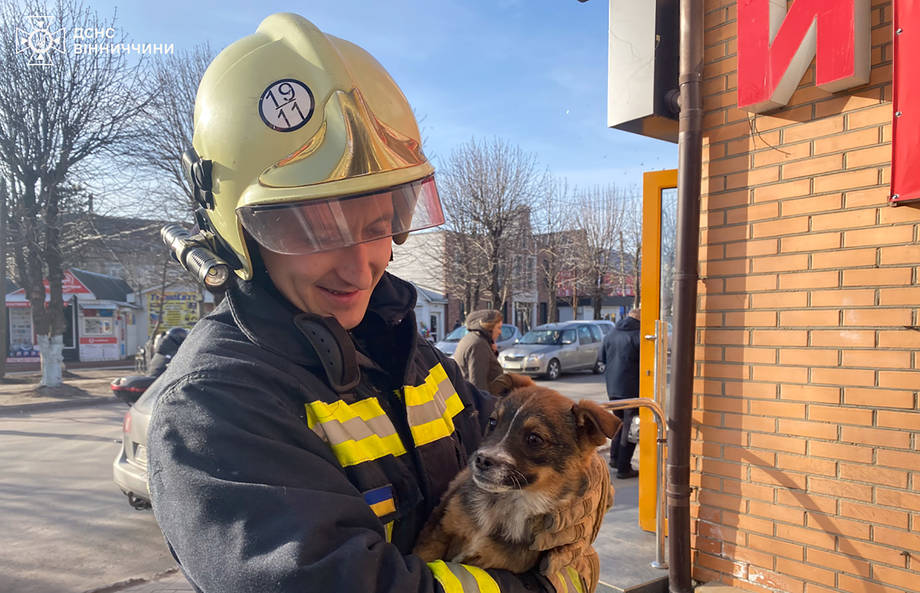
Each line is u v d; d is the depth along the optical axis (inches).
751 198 155.6
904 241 128.8
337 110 48.6
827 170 141.3
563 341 765.9
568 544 65.9
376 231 52.2
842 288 138.5
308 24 52.6
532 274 1371.8
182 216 757.3
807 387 144.3
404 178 51.0
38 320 676.1
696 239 159.2
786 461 148.0
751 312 155.3
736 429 158.1
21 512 258.8
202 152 51.9
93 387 725.9
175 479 41.4
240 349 49.3
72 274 1168.8
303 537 38.1
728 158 160.4
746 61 149.7
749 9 149.1
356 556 38.9
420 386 64.9
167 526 42.0
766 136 152.6
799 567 145.0
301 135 48.3
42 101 642.2
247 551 37.9
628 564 178.5
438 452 63.8
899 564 129.0
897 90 126.0
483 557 63.1
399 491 55.9
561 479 71.2
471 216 1065.5
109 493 285.0
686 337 159.3
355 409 55.1
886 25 131.5
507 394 89.0
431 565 49.1
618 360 317.1
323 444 48.6
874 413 133.0
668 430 165.9
